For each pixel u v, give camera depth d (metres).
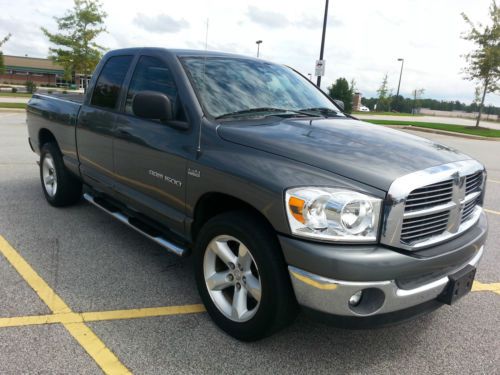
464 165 2.90
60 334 2.90
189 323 3.11
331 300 2.39
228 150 2.93
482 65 23.06
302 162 2.64
